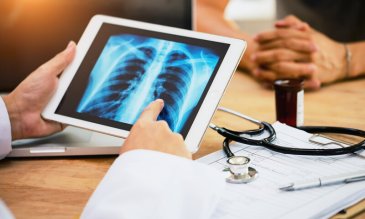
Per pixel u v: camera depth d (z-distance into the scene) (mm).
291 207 744
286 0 1981
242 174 836
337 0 1938
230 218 724
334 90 1409
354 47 1543
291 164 889
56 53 1230
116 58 1068
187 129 941
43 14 1208
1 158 1021
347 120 1165
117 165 759
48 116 1042
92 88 1050
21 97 1044
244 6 3379
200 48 1018
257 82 1508
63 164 1006
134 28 1092
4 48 1222
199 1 1834
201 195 719
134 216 680
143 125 857
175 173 737
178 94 987
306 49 1458
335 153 894
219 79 968
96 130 1000
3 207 646
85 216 713
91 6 1213
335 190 787
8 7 1200
